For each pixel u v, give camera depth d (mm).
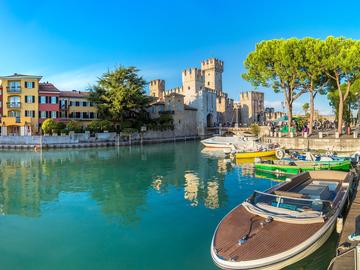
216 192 20531
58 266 10695
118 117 67312
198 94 93375
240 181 24078
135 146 62312
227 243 9555
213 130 92875
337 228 11023
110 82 67312
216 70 114500
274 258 8672
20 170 31719
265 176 25984
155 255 11312
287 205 11344
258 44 47594
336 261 8234
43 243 12625
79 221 15281
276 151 35125
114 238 12992
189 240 12578
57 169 32156
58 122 60125
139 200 18984
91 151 51625
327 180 17078
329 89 49062
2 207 17938
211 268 10234
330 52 39500
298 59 41500
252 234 9836
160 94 112688
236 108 114812
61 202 18953
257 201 12023
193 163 35438
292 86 46219
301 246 9125
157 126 76250
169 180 25250
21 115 65250
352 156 29609
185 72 100938
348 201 13797
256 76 48406
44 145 54812
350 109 67625
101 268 10477
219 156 42688
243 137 55406
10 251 11906
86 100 73750
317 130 61969
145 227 14188
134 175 28047
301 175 16453
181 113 86625
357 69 38312
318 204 11008
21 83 65375
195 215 15727
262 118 118000
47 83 74375
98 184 24250
